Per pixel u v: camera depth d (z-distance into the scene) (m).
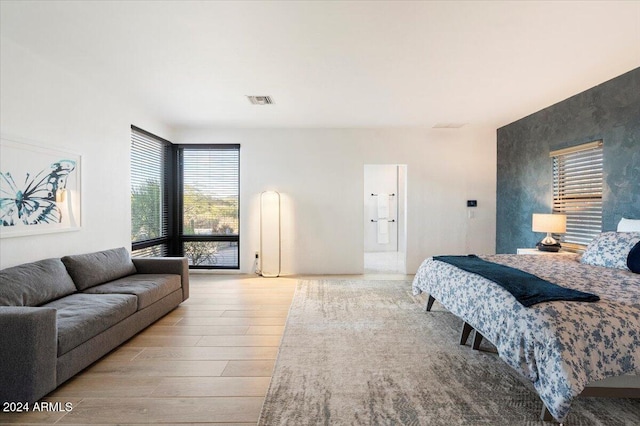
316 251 5.78
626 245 3.05
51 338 2.02
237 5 2.22
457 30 2.54
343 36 2.63
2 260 2.66
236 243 5.84
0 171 2.62
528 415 1.88
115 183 4.05
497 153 5.81
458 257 3.64
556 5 2.22
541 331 1.82
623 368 1.73
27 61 2.84
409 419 1.85
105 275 3.36
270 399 2.03
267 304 4.02
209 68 3.25
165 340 2.95
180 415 1.89
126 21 2.42
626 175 3.37
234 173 5.83
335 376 2.31
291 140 5.75
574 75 3.42
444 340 2.94
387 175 8.90
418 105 4.45
